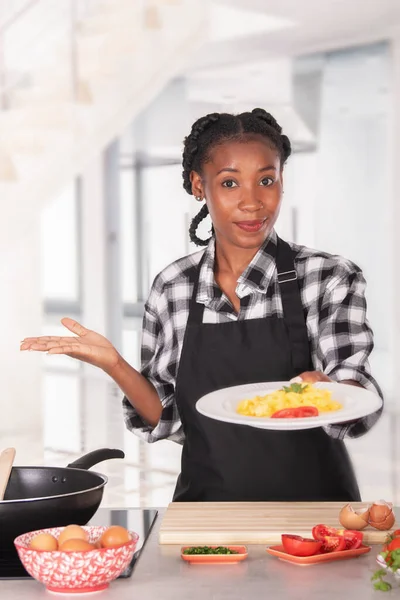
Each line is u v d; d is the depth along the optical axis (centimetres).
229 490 192
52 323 1348
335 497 195
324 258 200
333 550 144
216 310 202
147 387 204
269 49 813
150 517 172
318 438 193
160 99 939
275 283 200
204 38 699
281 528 156
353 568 139
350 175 845
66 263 1355
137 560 144
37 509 142
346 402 158
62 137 653
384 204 828
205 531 154
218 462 193
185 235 967
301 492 192
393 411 762
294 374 196
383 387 818
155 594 128
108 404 810
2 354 696
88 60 695
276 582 132
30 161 646
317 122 852
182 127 926
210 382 197
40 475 165
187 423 200
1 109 706
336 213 861
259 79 870
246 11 699
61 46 724
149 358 212
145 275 1013
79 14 820
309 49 812
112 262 984
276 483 192
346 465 200
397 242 784
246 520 161
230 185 186
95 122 663
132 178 995
